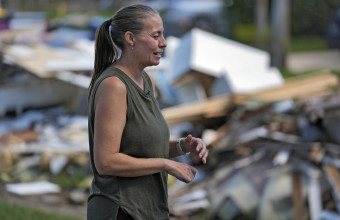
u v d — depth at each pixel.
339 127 8.68
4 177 10.97
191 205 8.91
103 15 32.38
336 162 8.29
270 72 12.24
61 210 9.27
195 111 10.57
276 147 8.91
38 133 12.65
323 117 8.92
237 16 30.89
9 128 13.20
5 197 9.85
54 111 14.16
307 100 9.74
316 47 31.48
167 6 27.47
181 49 13.16
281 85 11.27
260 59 13.25
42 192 10.30
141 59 3.55
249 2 31.11
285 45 24.44
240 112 10.44
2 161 11.57
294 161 8.56
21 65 13.82
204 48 12.75
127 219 3.55
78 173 11.10
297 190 8.11
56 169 11.23
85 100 13.70
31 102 14.16
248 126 9.84
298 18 36.34
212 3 28.06
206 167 10.03
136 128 3.49
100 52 3.68
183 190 9.34
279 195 8.11
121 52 3.59
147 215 3.62
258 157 8.99
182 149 3.89
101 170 3.40
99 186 3.58
